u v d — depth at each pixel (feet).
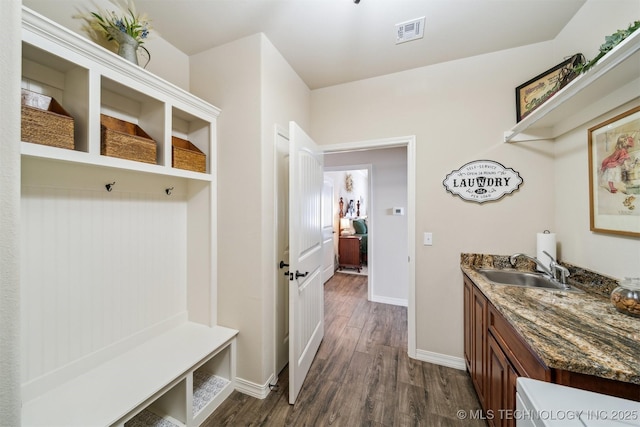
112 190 4.85
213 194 6.06
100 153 3.94
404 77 7.25
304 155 6.22
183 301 6.32
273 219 6.19
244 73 5.86
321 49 6.33
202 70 6.34
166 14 5.19
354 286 14.44
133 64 4.25
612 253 4.33
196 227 6.28
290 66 7.00
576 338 2.93
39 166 3.88
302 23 5.46
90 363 4.48
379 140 7.50
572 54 5.29
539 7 5.00
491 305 4.44
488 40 6.00
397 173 11.61
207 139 6.07
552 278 5.26
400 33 5.77
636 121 3.80
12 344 1.39
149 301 5.53
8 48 1.37
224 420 5.08
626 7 3.94
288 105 6.91
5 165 1.36
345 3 4.94
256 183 5.74
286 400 5.62
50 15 4.10
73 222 4.29
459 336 6.74
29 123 3.18
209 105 5.76
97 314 4.61
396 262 11.62
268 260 5.98
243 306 5.89
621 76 3.61
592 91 4.07
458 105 6.74
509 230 6.33
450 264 6.82
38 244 3.89
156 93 4.74
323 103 8.15
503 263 6.33
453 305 6.79
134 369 4.52
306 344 6.37
